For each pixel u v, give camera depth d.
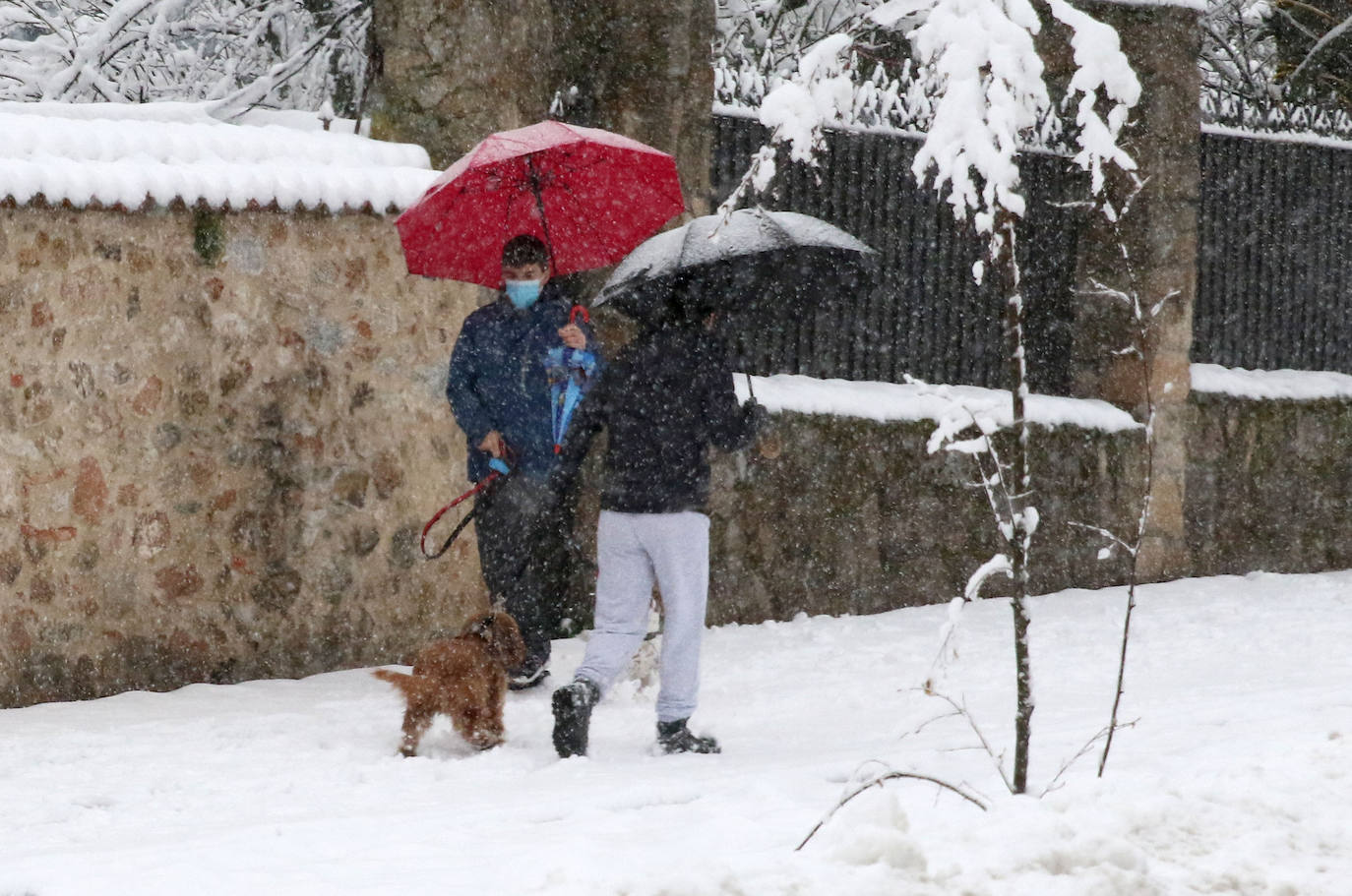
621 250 19.11
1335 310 31.84
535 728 16.19
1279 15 36.97
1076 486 27.33
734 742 15.27
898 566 25.48
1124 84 11.62
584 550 23.25
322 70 31.67
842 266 15.99
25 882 8.95
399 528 20.45
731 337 24.98
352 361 20.00
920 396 25.84
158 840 10.67
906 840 9.04
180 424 18.69
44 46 29.97
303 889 8.68
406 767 13.84
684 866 8.87
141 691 18.30
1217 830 9.80
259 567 19.33
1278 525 30.16
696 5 23.61
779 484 24.16
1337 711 14.01
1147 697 16.66
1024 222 28.05
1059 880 8.76
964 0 11.58
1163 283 27.88
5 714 16.89
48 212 17.62
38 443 17.69
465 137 21.81
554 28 23.59
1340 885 8.78
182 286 18.66
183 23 30.53
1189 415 28.58
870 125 25.84
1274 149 30.73
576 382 18.34
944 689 18.12
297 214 19.45
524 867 9.05
